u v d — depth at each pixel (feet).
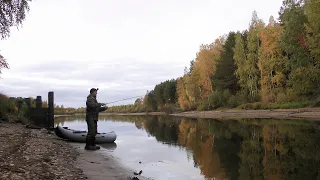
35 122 81.92
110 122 131.03
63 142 47.78
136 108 430.61
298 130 60.18
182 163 31.14
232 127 76.23
